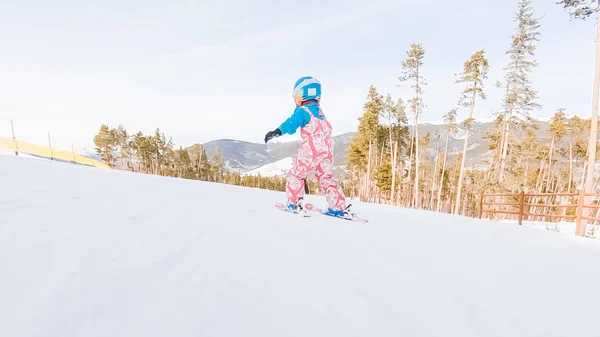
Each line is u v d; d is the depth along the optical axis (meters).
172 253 1.66
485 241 3.28
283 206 3.39
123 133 58.81
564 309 1.71
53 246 1.56
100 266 1.42
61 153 23.00
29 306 1.10
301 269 1.69
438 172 44.09
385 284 1.68
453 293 1.71
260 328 1.16
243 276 1.52
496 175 21.75
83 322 1.05
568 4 11.35
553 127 34.94
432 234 3.21
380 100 35.69
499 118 22.25
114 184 3.85
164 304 1.21
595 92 10.79
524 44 20.94
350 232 2.62
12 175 3.65
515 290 1.89
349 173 47.25
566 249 3.40
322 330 1.21
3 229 1.70
